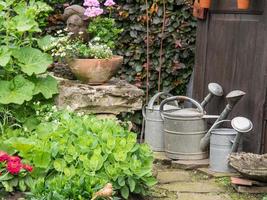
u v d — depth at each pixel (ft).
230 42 15.08
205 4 15.42
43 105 13.65
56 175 12.09
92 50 14.19
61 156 12.22
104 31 15.20
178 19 17.06
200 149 14.71
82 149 12.25
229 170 14.14
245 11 14.53
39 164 12.04
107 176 12.04
